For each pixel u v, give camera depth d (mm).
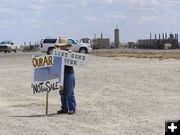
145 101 16984
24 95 19453
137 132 11086
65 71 14055
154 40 108688
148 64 36562
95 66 35125
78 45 58875
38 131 11312
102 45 110500
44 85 14000
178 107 15359
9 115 14039
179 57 47688
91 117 13477
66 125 12164
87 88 21609
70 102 14125
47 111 14156
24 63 41469
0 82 24984
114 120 12914
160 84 22891
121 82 24047
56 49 13930
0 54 67938
